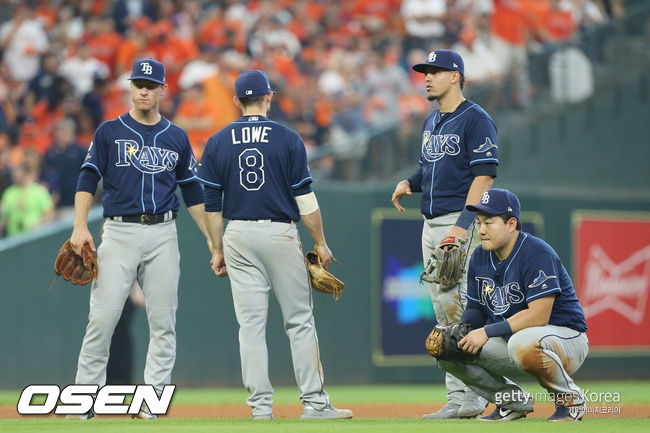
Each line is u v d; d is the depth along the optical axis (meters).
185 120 48.16
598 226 48.22
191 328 41.25
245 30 56.19
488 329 19.48
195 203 23.47
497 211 19.73
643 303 48.78
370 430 17.45
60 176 46.47
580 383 45.62
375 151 45.84
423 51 59.62
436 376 44.91
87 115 49.34
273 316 42.22
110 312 21.88
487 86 48.22
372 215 44.16
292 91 52.34
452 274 20.75
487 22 57.25
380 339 43.91
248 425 18.83
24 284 39.78
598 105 50.12
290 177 20.97
